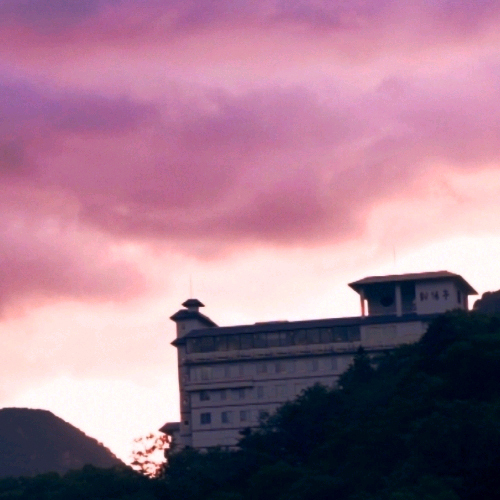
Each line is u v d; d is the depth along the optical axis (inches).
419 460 6806.1
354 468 7396.7
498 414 7057.1
